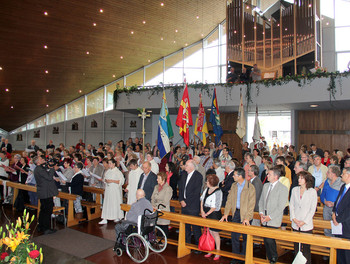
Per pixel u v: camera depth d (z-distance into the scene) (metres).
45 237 7.01
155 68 21.20
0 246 3.11
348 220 4.75
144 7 14.07
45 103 20.55
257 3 17.55
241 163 12.01
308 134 16.11
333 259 4.73
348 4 16.83
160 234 6.86
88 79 19.48
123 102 16.58
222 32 20.16
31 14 11.77
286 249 6.26
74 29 13.73
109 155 9.59
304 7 14.71
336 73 11.81
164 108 8.52
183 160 9.30
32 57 14.52
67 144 22.41
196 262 5.59
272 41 15.38
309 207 4.86
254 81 13.45
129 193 7.56
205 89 14.48
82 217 8.51
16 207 9.43
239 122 11.91
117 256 5.91
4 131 22.42
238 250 5.58
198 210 6.09
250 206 5.17
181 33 18.61
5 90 16.80
